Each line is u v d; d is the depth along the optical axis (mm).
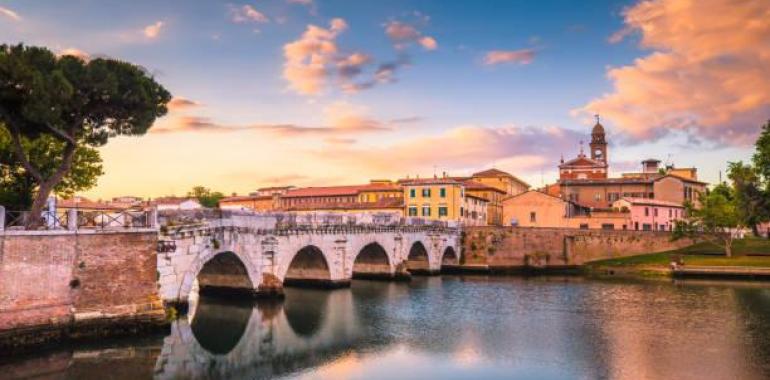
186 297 52281
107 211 52688
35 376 36312
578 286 84500
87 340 41188
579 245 112000
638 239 111500
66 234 40594
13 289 38031
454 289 80500
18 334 38000
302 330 51500
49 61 40531
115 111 43812
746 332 50906
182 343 45688
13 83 38156
